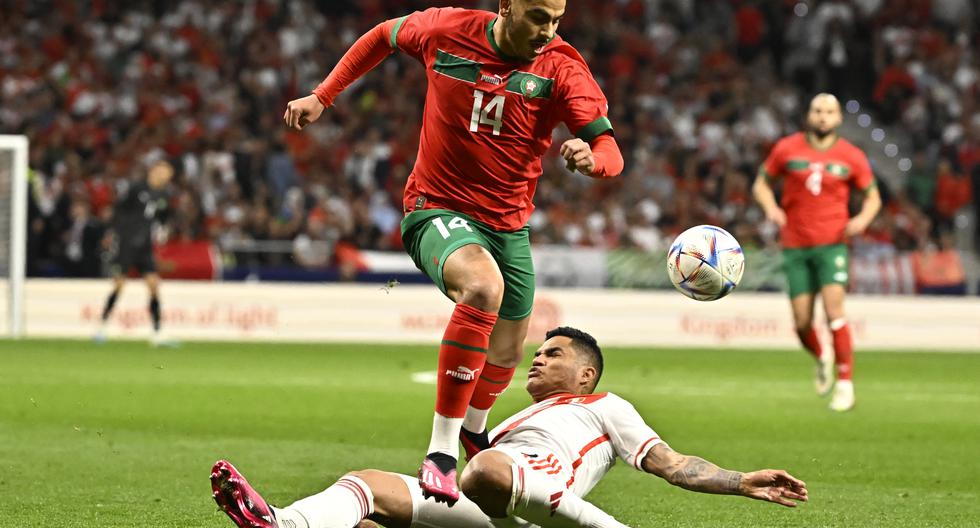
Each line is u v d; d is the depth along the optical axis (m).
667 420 27.09
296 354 46.31
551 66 14.34
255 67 72.12
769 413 28.75
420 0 78.12
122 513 15.18
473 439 15.49
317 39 74.81
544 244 62.31
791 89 76.81
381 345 52.94
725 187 67.94
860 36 79.06
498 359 15.27
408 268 57.16
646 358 48.12
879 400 32.56
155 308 48.56
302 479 18.20
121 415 26.09
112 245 48.47
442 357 13.19
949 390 35.97
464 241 13.88
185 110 69.19
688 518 15.69
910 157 75.44
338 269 56.72
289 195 62.16
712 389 34.94
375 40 15.23
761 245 63.81
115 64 71.19
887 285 58.78
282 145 67.62
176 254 55.22
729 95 75.50
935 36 79.19
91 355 42.94
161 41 72.25
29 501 15.92
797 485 11.12
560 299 56.31
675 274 15.79
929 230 65.69
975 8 80.25
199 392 31.25
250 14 74.44
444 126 14.47
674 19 79.12
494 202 14.59
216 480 10.69
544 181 66.44
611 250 58.44
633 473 19.58
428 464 12.06
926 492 17.94
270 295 55.03
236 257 56.22
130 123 68.00
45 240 56.31
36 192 56.06
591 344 13.14
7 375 34.69
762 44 78.94
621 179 67.44
